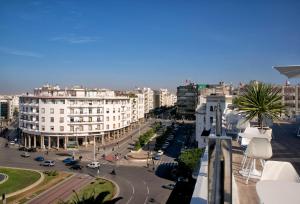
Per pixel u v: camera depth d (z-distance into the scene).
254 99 18.12
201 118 86.62
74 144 112.31
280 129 29.81
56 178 72.00
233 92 122.44
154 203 55.22
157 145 106.94
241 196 8.60
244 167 11.65
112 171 76.62
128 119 142.50
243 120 19.17
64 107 111.06
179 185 65.06
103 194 32.50
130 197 58.47
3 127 176.12
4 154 100.81
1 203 54.44
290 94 109.75
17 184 65.69
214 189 4.39
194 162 62.16
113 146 115.00
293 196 4.90
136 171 79.06
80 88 134.75
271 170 8.81
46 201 55.59
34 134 113.06
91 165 82.38
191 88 198.38
